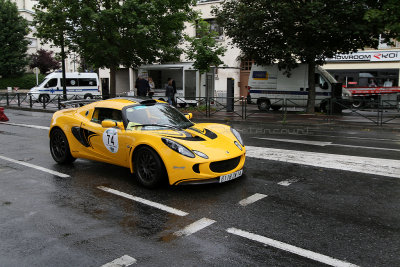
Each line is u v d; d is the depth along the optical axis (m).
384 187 5.24
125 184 5.52
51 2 18.36
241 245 3.43
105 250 3.37
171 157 4.92
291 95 18.52
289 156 7.39
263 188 5.23
